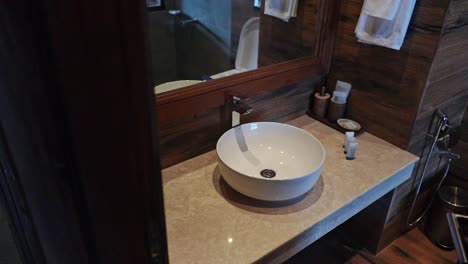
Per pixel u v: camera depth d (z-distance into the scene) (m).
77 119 0.40
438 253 2.04
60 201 0.49
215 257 1.07
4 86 0.45
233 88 1.53
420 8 1.42
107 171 0.44
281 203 1.28
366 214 1.98
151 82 0.43
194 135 1.49
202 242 1.12
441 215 2.01
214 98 1.48
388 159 1.58
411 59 1.51
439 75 1.54
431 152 1.79
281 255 1.16
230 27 1.48
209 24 1.41
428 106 1.61
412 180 1.88
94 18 0.36
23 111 0.44
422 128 1.67
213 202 1.28
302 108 1.89
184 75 1.41
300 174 1.42
